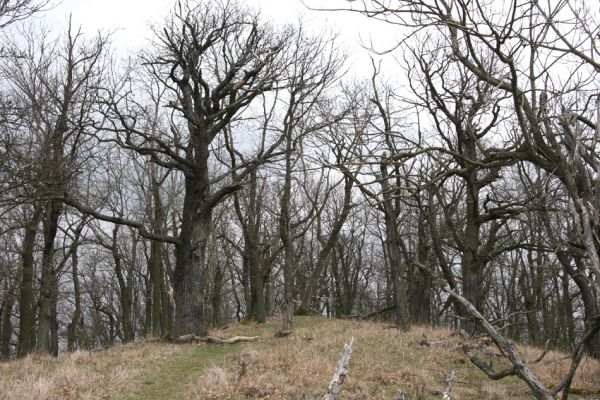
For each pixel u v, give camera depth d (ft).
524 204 53.83
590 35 21.94
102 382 37.04
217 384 35.78
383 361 45.24
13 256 103.40
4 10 42.73
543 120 25.53
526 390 38.27
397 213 77.20
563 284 91.25
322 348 50.83
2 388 34.53
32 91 64.64
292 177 92.43
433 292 123.54
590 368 44.88
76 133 67.31
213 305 107.34
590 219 20.74
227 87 70.69
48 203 71.10
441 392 36.37
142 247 135.23
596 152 24.26
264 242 108.88
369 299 156.25
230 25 68.23
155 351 52.42
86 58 69.67
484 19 23.18
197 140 66.49
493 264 116.67
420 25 23.66
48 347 69.05
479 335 55.42
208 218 67.36
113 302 165.07
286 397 32.42
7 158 45.88
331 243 94.68
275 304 138.00
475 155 58.85
